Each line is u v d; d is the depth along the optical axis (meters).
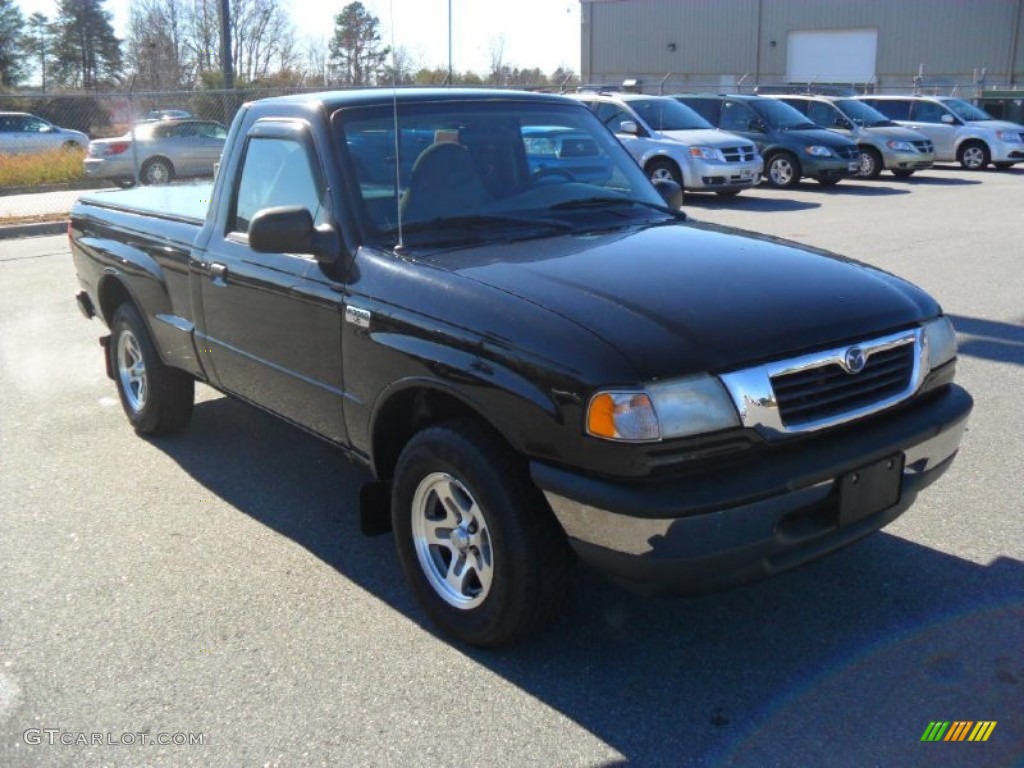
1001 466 4.94
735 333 3.00
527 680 3.30
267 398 4.41
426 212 3.92
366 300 3.60
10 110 35.03
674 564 2.86
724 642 3.49
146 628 3.65
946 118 23.55
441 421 3.44
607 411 2.83
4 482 5.04
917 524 4.32
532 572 3.18
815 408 3.09
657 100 17.53
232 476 5.11
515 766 2.88
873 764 2.85
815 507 3.06
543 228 3.98
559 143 4.52
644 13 48.97
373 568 4.11
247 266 4.27
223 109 22.91
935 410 3.42
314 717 3.12
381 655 3.46
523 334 3.05
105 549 4.30
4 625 3.69
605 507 2.86
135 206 5.57
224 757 2.94
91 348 7.72
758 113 19.42
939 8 40.91
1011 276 9.65
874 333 3.25
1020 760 2.85
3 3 66.62
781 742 2.96
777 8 44.97
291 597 3.87
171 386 5.43
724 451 2.91
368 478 5.06
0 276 10.80
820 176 18.66
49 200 18.66
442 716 3.12
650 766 2.88
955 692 3.17
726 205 16.16
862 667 3.32
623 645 3.49
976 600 3.71
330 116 4.02
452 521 3.48
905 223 13.57
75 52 70.06
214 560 4.19
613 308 3.07
